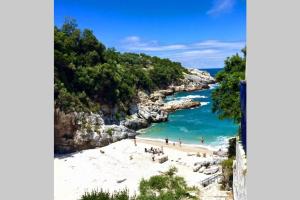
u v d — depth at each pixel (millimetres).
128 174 46844
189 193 28719
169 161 52594
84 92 71438
